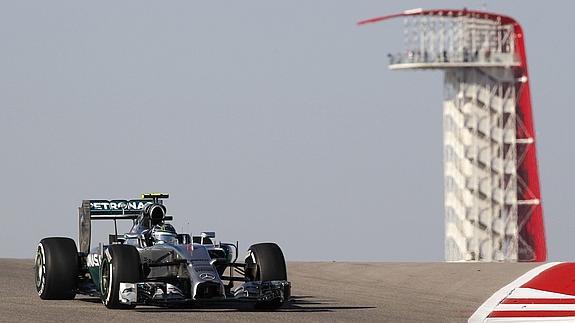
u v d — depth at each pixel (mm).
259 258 55938
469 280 75625
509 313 35344
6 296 63656
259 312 54844
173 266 55656
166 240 57156
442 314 55000
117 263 53312
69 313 52688
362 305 60156
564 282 36156
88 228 62781
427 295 67938
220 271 58875
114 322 48781
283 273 55906
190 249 55000
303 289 72812
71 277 60500
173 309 55875
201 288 53125
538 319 34531
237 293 54375
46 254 60625
